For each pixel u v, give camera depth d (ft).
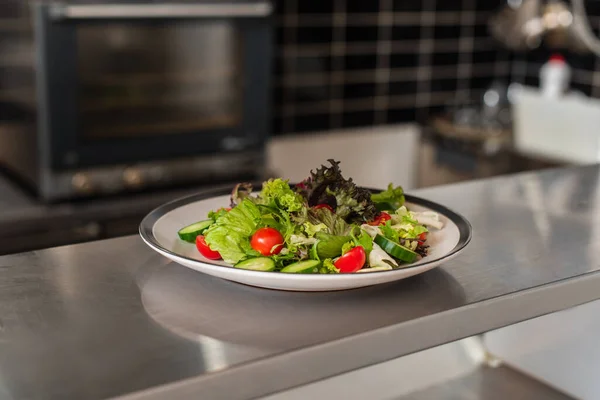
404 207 3.13
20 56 6.79
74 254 3.04
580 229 3.50
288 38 9.20
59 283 2.75
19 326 2.40
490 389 3.92
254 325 2.43
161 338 2.34
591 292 2.95
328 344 2.32
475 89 10.94
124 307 2.56
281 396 3.59
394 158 10.45
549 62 9.97
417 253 2.90
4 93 7.17
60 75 6.65
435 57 10.47
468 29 10.66
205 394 2.14
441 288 2.74
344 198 2.98
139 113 7.18
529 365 4.01
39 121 6.71
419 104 10.51
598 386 3.70
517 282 2.81
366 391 3.80
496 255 3.10
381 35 9.91
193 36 7.27
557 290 2.82
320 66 9.53
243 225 2.75
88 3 6.61
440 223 3.14
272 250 2.71
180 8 7.05
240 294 2.68
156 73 7.18
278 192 2.86
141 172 7.27
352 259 2.64
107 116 7.00
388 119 10.29
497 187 4.17
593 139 8.85
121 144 7.12
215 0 7.24
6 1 6.81
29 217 6.73
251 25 7.52
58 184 6.88
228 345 2.30
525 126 9.66
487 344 4.13
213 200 3.38
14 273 2.83
